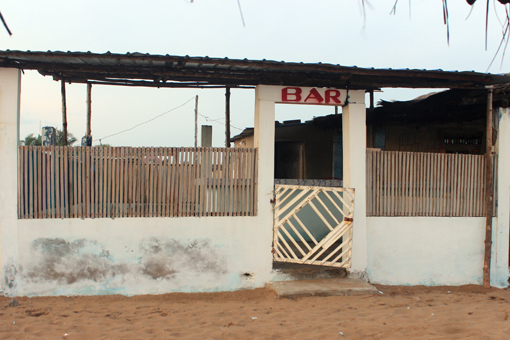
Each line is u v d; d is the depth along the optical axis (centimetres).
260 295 626
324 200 920
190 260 634
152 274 622
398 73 629
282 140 1199
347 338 430
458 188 755
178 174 633
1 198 586
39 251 593
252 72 637
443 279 741
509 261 797
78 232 602
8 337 421
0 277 584
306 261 662
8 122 589
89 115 884
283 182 905
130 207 619
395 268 719
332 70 609
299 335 439
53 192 598
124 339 424
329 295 612
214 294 629
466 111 867
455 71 642
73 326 461
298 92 681
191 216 636
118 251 612
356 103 700
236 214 652
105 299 593
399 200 725
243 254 652
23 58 564
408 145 1095
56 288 596
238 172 655
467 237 756
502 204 770
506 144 770
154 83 759
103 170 612
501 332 441
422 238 732
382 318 499
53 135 750
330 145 1213
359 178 695
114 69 610
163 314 519
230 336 434
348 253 666
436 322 482
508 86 703
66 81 736
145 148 623
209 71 639
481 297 670
